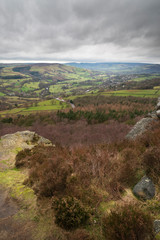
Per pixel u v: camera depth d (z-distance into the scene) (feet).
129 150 16.74
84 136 96.43
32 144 30.53
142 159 13.29
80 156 16.58
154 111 33.24
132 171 11.95
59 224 8.07
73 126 136.05
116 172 11.98
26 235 7.68
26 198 10.87
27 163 18.04
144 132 24.49
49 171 12.45
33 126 141.38
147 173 11.75
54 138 97.76
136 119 136.15
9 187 12.59
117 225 6.91
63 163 13.37
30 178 13.23
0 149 24.13
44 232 7.84
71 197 9.39
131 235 6.54
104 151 16.96
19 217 9.00
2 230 7.98
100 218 8.42
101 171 12.16
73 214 8.03
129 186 11.10
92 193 10.32
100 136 88.69
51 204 9.43
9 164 18.89
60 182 10.86
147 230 6.84
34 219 8.78
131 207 7.97
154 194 9.59
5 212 9.46
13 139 29.55
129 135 30.09
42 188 10.82
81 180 11.54
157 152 12.06
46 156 18.74
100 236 7.37
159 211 8.43
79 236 7.26
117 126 117.50
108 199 9.79
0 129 136.77
